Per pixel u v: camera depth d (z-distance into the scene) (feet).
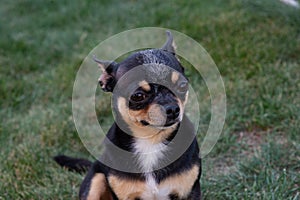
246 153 3.69
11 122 4.28
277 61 4.47
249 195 3.28
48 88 4.70
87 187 3.14
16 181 3.58
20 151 3.84
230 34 4.88
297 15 5.00
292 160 3.51
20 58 5.36
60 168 3.69
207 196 3.34
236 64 4.51
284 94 4.09
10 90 4.72
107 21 5.98
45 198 3.44
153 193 2.94
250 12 5.25
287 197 3.23
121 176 2.93
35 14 6.55
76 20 6.22
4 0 6.99
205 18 5.28
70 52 5.41
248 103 4.03
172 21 5.41
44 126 4.12
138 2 6.23
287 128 3.78
